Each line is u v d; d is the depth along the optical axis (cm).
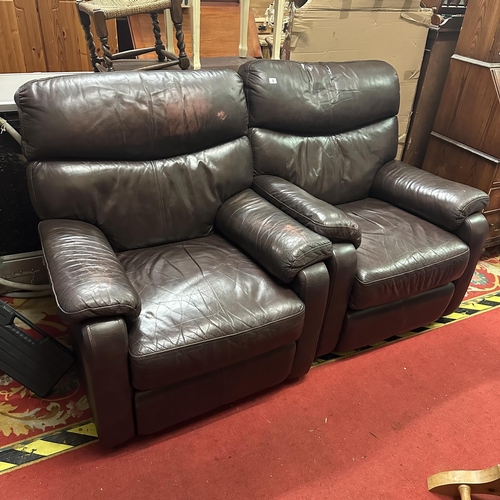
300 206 166
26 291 207
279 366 156
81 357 121
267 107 186
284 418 157
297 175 198
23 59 279
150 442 147
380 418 160
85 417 153
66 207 152
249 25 281
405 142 276
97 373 119
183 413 144
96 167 156
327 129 205
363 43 232
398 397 168
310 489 135
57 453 141
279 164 194
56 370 155
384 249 173
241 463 142
